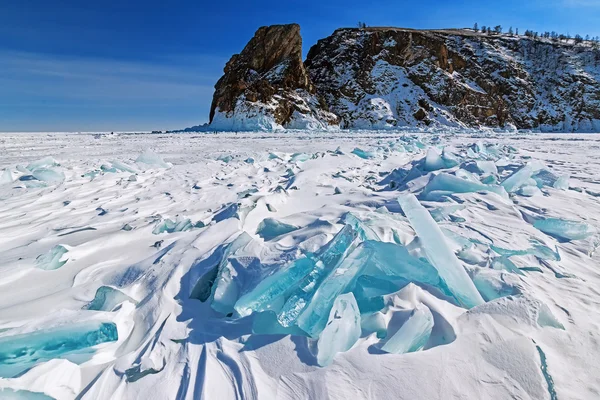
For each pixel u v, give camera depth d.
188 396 1.58
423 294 2.12
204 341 1.93
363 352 1.72
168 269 2.70
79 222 4.54
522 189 5.10
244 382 1.63
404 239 3.09
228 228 3.46
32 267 3.00
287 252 2.66
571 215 4.07
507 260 2.62
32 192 6.38
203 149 15.81
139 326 2.14
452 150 11.14
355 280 2.26
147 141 21.75
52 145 18.48
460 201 4.56
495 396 1.48
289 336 1.89
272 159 10.96
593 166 7.93
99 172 8.16
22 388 1.49
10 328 1.98
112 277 2.80
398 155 10.71
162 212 5.03
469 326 1.83
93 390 1.62
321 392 1.54
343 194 5.31
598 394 1.52
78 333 1.87
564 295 2.28
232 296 2.35
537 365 1.59
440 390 1.50
